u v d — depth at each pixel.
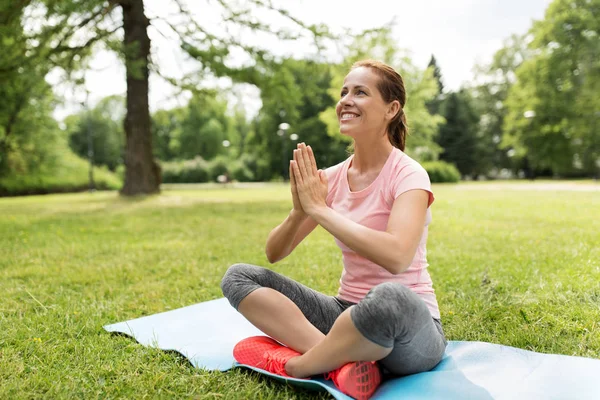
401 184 1.90
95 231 7.43
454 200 12.96
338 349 1.71
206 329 2.72
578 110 27.08
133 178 14.91
